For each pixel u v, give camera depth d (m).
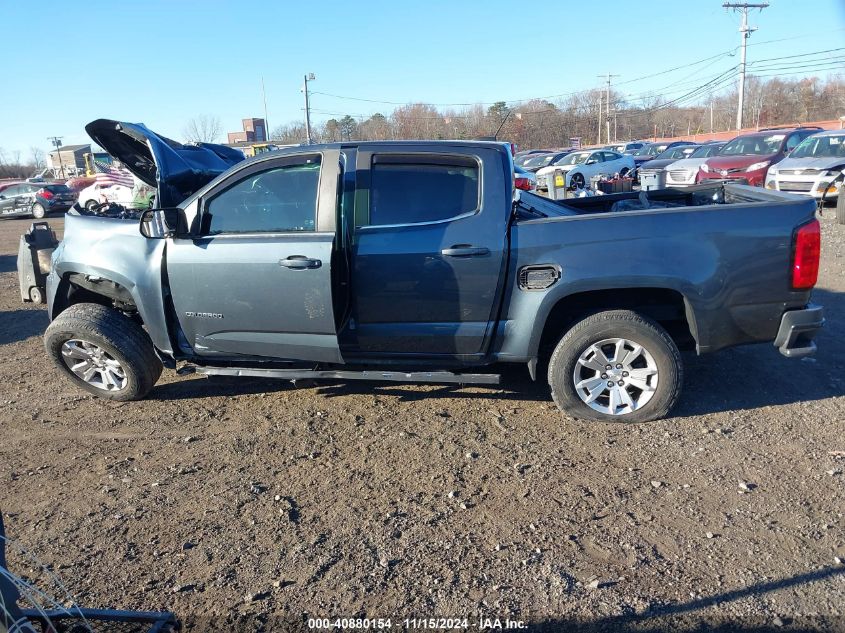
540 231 4.26
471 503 3.58
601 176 21.69
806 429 4.29
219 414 4.84
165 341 4.77
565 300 4.53
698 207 4.29
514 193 4.52
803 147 15.17
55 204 24.88
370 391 5.18
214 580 3.03
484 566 3.07
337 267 4.38
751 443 4.13
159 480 3.92
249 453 4.23
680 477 3.77
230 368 4.73
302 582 3.00
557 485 3.73
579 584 2.93
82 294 5.34
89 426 4.70
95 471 4.05
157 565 3.14
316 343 4.48
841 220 12.27
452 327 4.43
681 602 2.79
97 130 5.11
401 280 4.35
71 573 3.09
